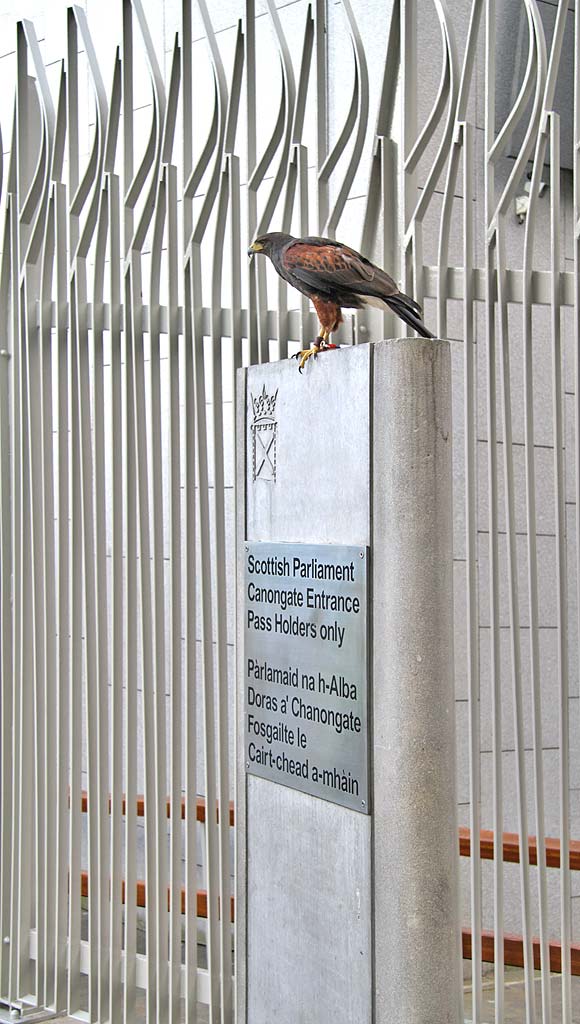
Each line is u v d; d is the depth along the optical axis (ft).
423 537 10.16
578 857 17.78
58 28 23.62
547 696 19.29
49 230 15.90
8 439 16.66
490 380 12.32
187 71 14.60
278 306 13.60
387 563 10.28
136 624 14.84
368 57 18.44
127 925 14.60
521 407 19.30
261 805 12.14
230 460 20.56
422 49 17.92
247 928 12.32
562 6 11.91
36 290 16.20
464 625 18.24
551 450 19.67
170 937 14.16
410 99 12.72
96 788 15.14
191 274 14.16
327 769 11.01
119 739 14.83
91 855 15.12
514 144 19.29
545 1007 11.71
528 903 11.89
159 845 14.28
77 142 15.98
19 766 16.10
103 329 15.39
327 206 13.48
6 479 16.57
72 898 15.39
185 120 14.60
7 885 16.33
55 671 15.84
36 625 15.93
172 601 14.33
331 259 11.23
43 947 15.74
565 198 19.97
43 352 15.99
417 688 10.15
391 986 10.18
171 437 14.39
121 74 15.28
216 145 14.44
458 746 18.08
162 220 14.70
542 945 11.80
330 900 10.97
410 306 11.23
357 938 10.58
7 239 16.67
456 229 18.56
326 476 11.11
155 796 14.39
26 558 16.17
